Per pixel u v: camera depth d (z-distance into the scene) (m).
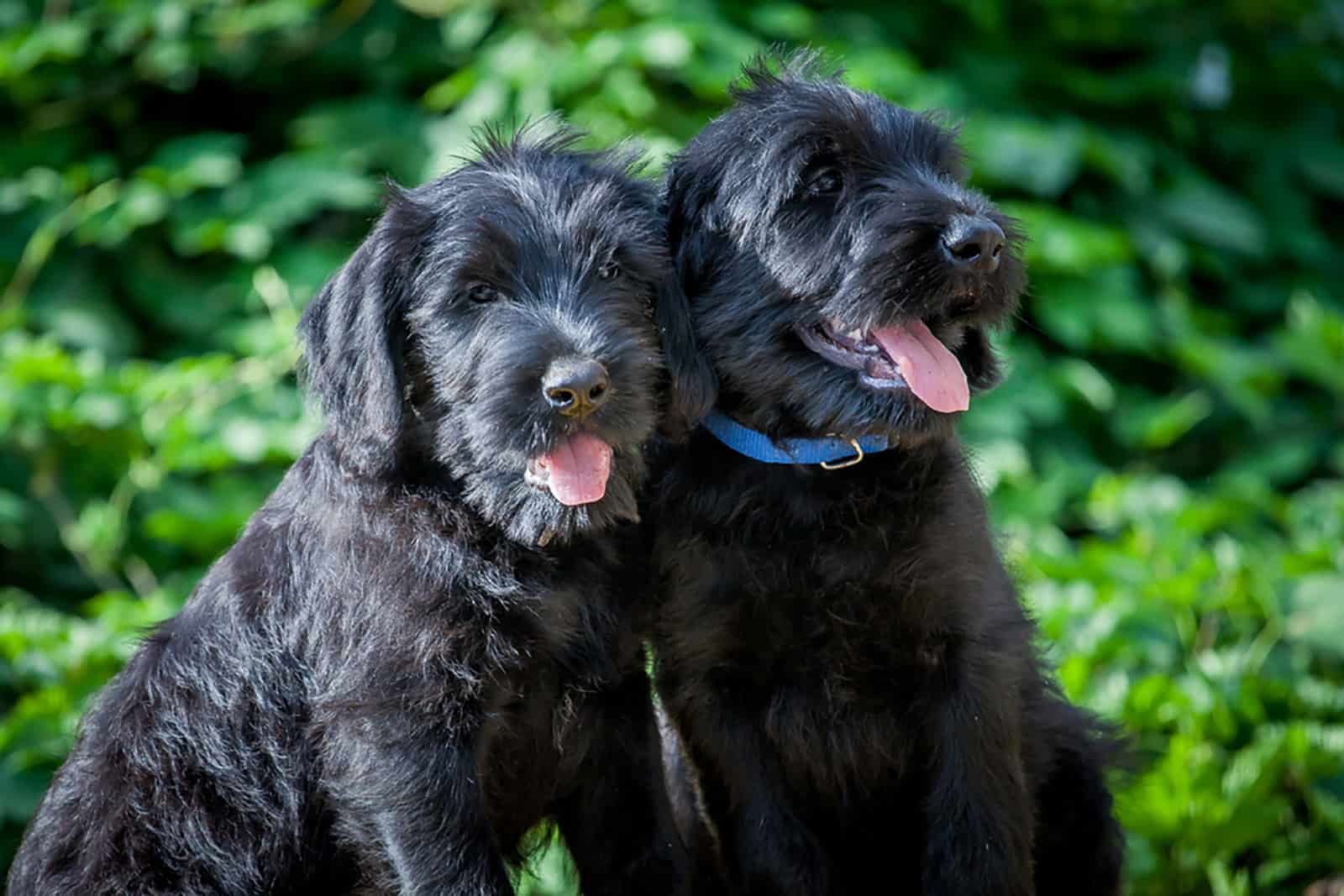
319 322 5.12
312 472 5.16
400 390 4.94
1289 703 7.34
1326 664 7.77
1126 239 9.65
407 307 4.99
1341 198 11.03
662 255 5.17
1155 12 10.84
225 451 8.20
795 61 5.95
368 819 4.87
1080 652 7.30
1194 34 10.83
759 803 5.32
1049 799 5.85
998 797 5.22
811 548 5.12
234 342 8.92
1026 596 6.56
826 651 5.23
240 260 9.34
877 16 10.12
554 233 4.97
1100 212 10.03
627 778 5.27
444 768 4.82
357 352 4.95
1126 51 10.90
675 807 5.80
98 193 9.12
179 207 9.17
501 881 4.84
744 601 5.18
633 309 5.03
